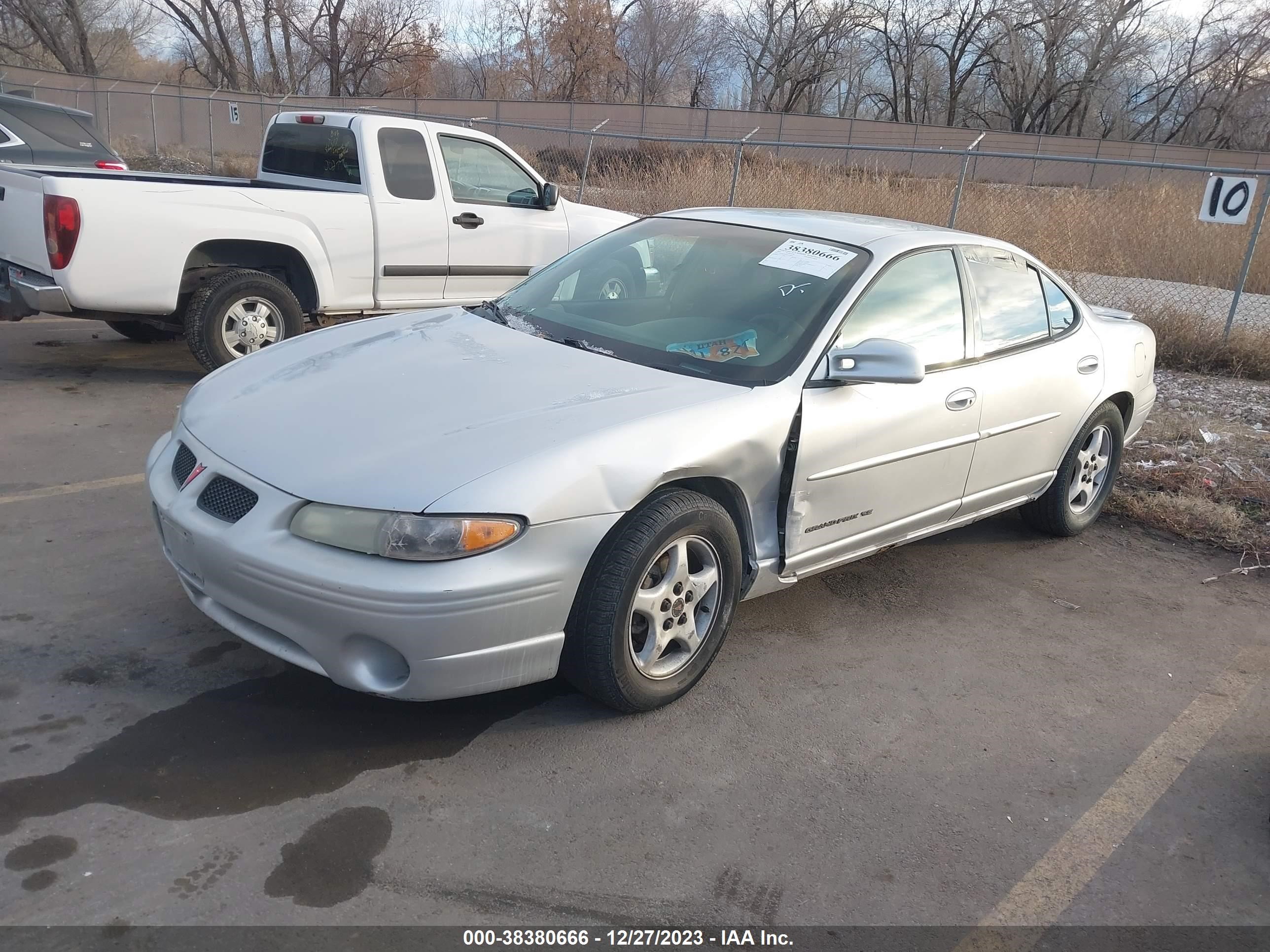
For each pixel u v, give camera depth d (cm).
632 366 349
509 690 337
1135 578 478
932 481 404
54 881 237
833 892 257
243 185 741
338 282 701
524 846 263
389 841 261
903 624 411
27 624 348
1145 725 350
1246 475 606
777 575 356
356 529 270
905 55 4947
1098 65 4472
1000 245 453
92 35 4475
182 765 283
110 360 733
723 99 5206
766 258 399
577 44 4403
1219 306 1100
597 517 288
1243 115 4538
